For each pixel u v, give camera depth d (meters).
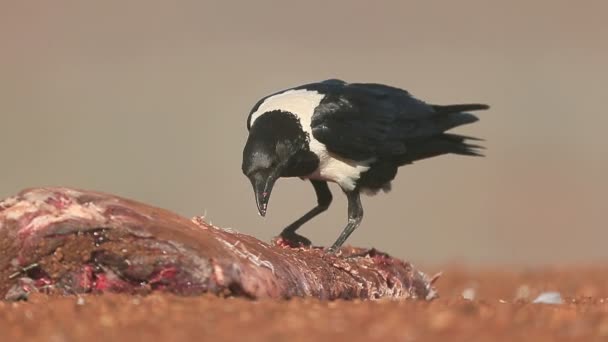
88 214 8.09
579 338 6.94
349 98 11.54
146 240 8.09
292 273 8.66
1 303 8.02
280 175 11.27
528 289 14.11
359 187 11.77
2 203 8.17
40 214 8.09
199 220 8.64
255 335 6.82
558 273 15.78
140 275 8.11
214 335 6.86
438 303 8.19
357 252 10.77
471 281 15.43
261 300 8.09
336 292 9.19
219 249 8.23
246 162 11.12
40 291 8.20
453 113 12.02
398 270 10.14
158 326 7.14
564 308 8.39
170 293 8.12
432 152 12.09
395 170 11.96
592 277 15.22
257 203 10.90
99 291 8.19
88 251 8.10
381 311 7.60
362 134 11.45
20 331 7.27
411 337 6.76
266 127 11.22
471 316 7.43
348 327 7.02
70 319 7.45
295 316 7.33
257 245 8.75
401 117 11.72
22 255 8.10
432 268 17.20
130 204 8.29
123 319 7.35
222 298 8.02
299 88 11.80
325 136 11.30
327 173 11.61
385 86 12.10
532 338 6.86
